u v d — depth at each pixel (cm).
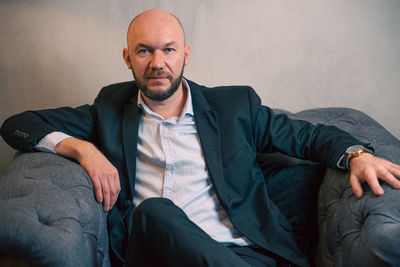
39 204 126
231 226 169
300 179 190
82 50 236
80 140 167
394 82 234
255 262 154
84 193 143
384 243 123
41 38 234
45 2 231
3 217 117
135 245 133
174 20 173
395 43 231
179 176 172
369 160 155
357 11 230
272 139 181
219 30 234
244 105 182
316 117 207
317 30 233
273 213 170
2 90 239
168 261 127
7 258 120
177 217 130
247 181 176
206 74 239
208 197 172
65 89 240
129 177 167
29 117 176
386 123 238
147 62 167
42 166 153
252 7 232
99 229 147
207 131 174
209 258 122
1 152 245
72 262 119
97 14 233
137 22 170
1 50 235
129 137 172
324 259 168
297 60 236
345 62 234
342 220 150
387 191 142
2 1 231
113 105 181
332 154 168
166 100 176
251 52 236
